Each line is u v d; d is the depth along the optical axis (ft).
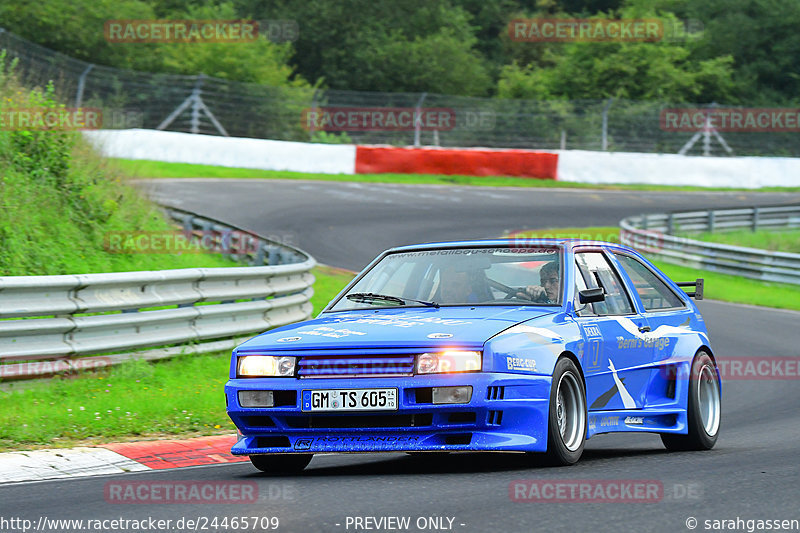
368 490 63.77
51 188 176.55
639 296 89.45
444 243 86.53
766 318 224.74
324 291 213.05
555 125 508.94
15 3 535.60
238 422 72.49
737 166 488.85
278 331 76.28
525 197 406.62
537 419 69.82
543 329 73.41
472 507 57.21
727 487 63.72
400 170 442.91
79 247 168.76
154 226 198.59
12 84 204.64
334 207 341.82
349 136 522.88
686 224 366.63
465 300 79.77
